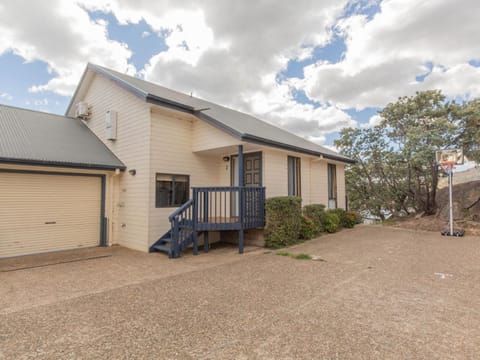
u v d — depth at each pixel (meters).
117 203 8.87
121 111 8.84
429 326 2.94
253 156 8.98
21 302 3.87
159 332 2.90
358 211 17.42
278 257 6.48
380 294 3.95
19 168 7.02
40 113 10.14
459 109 11.73
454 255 6.46
